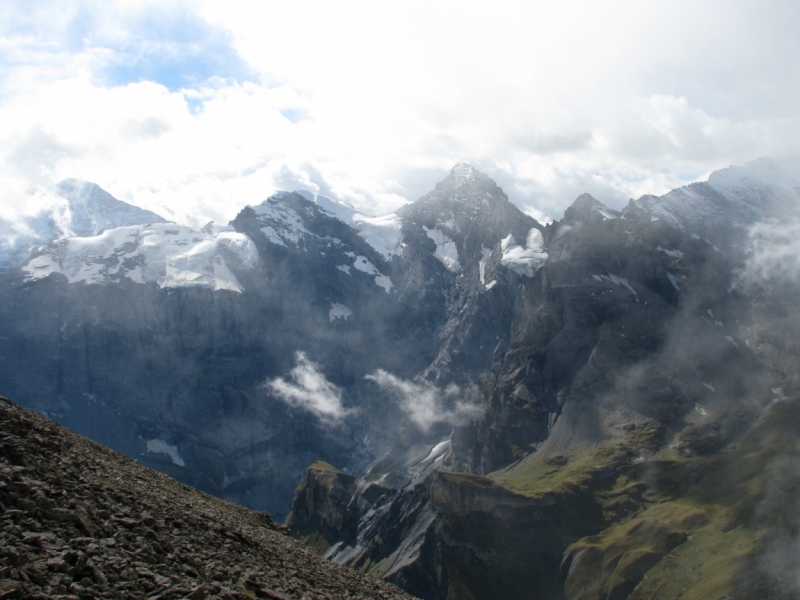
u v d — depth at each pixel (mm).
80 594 27750
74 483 41438
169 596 30812
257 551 49094
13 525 31500
